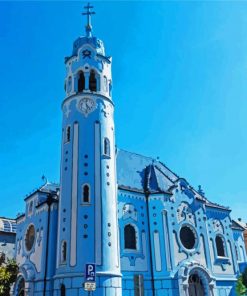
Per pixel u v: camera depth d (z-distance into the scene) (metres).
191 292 41.06
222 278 46.56
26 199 47.88
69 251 33.75
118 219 39.84
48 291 37.12
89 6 50.69
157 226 41.91
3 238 56.47
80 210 35.22
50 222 41.06
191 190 48.22
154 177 47.09
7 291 38.31
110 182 37.97
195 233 45.50
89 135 39.38
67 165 38.47
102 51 46.38
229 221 53.50
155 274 39.38
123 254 38.44
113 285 32.81
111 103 43.41
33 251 42.09
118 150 48.50
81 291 31.52
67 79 44.69
